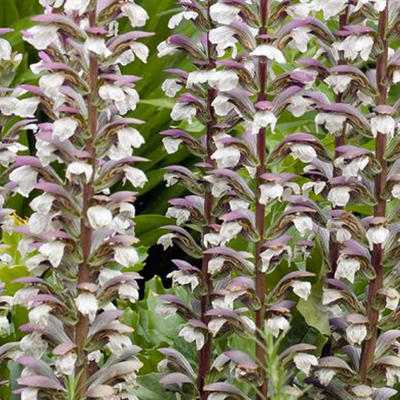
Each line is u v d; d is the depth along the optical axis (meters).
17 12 11.39
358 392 5.89
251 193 6.02
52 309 5.42
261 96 5.95
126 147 5.38
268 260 5.86
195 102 6.41
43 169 5.55
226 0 5.85
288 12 5.91
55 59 5.62
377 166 5.93
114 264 8.27
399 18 5.93
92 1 5.37
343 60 6.40
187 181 6.53
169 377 6.36
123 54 5.81
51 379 5.55
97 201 5.38
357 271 6.05
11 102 6.15
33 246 5.61
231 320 5.98
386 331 6.39
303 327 6.38
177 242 6.58
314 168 6.40
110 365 5.70
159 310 6.49
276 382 4.43
